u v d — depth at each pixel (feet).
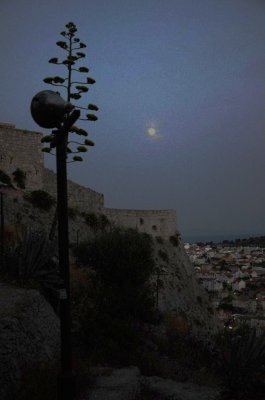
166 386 30.37
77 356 33.40
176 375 36.04
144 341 43.96
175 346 45.21
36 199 95.81
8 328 27.25
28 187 98.48
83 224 109.70
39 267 40.96
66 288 23.39
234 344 32.30
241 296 421.59
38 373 26.45
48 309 35.55
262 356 30.81
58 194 23.70
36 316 32.32
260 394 29.73
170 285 124.67
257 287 488.02
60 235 23.52
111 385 27.86
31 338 29.35
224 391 30.04
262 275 593.42
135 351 38.91
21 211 88.58
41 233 48.11
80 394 26.02
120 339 39.06
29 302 32.89
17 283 38.93
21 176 96.99
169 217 148.77
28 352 28.14
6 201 87.10
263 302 358.64
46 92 23.81
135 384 28.53
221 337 42.06
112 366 34.50
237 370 30.48
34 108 23.63
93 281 55.42
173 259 143.02
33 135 101.09
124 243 58.08
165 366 38.37
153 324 50.83
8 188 92.68
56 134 23.90
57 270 42.19
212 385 33.12
